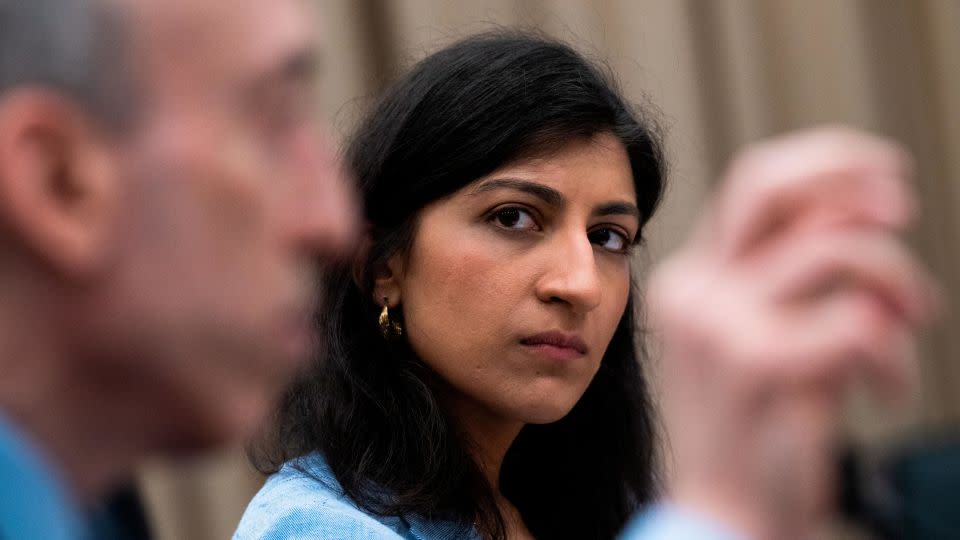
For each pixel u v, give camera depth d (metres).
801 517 1.04
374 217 2.88
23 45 1.00
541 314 2.72
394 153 2.83
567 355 2.75
